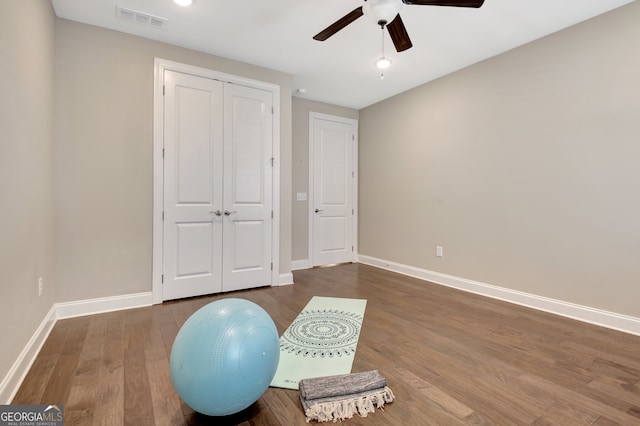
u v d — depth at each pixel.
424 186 4.15
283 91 3.80
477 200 3.52
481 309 2.98
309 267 4.86
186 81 3.20
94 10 2.57
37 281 2.12
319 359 2.02
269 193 3.71
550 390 1.69
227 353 1.34
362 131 5.25
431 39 3.01
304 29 2.87
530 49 3.04
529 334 2.41
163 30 2.88
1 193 1.51
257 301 3.18
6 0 1.59
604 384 1.75
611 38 2.53
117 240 2.89
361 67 3.66
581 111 2.70
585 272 2.69
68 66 2.67
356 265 5.05
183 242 3.20
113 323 2.58
